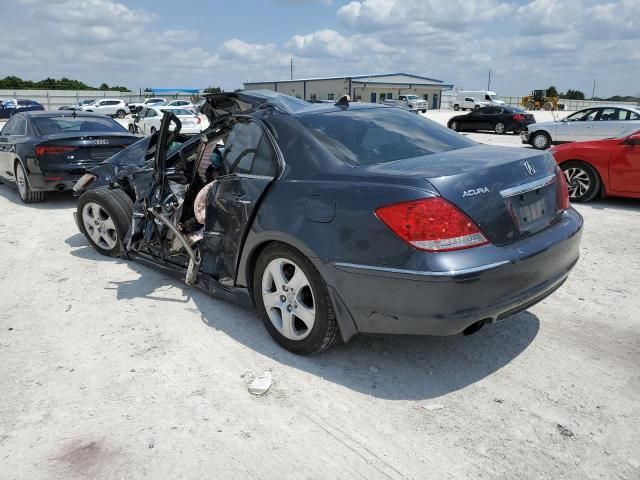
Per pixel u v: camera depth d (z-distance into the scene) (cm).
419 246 273
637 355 341
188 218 471
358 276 293
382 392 305
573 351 348
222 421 281
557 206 336
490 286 278
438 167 300
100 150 805
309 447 260
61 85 8931
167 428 276
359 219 291
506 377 319
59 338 379
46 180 778
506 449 257
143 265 536
